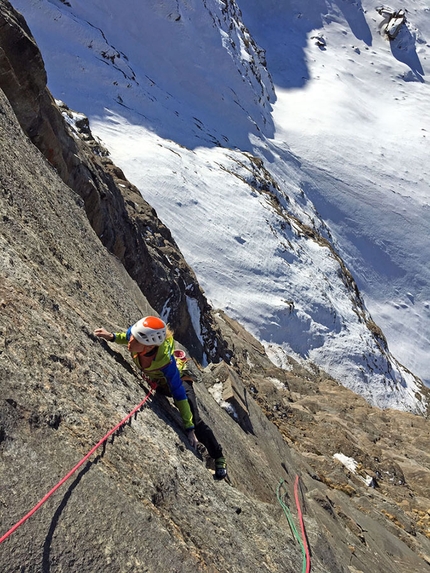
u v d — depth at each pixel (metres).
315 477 13.00
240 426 8.74
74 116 25.61
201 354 21.02
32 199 5.57
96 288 6.04
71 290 4.95
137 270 16.58
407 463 21.33
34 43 9.79
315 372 39.53
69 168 12.04
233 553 3.66
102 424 3.35
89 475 2.88
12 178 5.31
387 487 18.05
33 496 2.55
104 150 25.48
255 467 7.15
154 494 3.29
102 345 4.39
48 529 2.51
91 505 2.76
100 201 13.71
